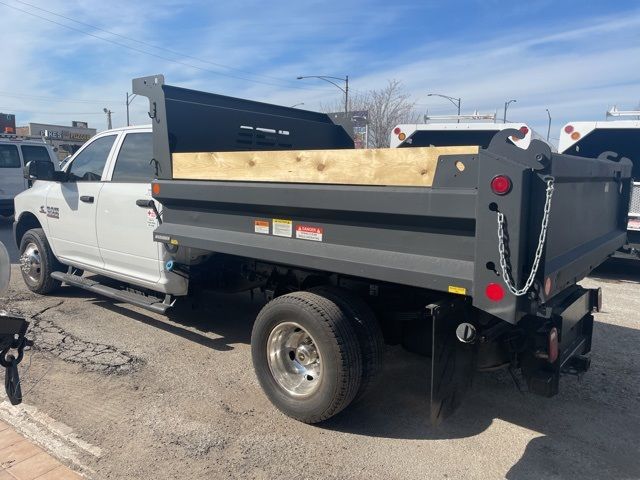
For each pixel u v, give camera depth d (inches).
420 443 141.5
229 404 161.6
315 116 260.2
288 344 153.9
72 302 265.3
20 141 623.8
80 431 145.3
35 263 275.7
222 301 269.0
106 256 231.8
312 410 144.2
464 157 112.4
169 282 203.5
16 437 141.7
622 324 243.1
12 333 112.0
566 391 173.3
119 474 126.4
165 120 180.2
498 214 107.0
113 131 235.1
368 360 141.6
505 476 127.5
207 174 166.4
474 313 128.7
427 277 120.1
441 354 122.9
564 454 137.3
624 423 153.4
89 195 235.0
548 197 105.4
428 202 117.0
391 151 123.6
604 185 166.1
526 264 109.0
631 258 333.4
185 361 193.9
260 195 149.5
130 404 160.9
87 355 197.8
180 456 134.0
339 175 133.1
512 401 165.9
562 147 359.9
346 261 133.2
